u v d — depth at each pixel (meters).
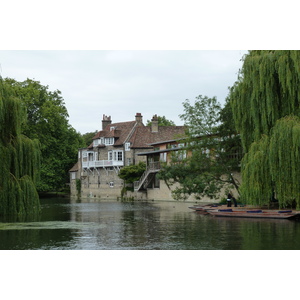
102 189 80.00
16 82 63.16
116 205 50.84
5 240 20.22
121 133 79.25
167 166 41.47
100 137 81.00
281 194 26.66
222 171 38.84
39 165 31.48
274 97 28.45
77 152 89.94
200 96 39.62
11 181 29.36
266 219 29.23
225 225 25.72
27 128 59.66
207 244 18.66
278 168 26.67
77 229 24.50
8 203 29.16
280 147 26.44
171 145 60.75
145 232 22.92
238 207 35.16
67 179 96.00
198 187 39.28
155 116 77.12
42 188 76.94
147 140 75.69
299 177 26.05
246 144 30.64
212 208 35.38
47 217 32.84
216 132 39.22
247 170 28.66
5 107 29.34
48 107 63.25
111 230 23.98
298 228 23.66
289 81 27.22
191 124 39.53
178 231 23.17
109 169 78.50
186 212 37.78
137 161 75.00
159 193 62.94
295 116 26.94
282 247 17.67
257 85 28.97
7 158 29.12
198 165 39.47
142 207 46.34
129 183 72.19
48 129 64.12
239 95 30.94
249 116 30.38
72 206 49.16
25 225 26.64
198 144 39.59
